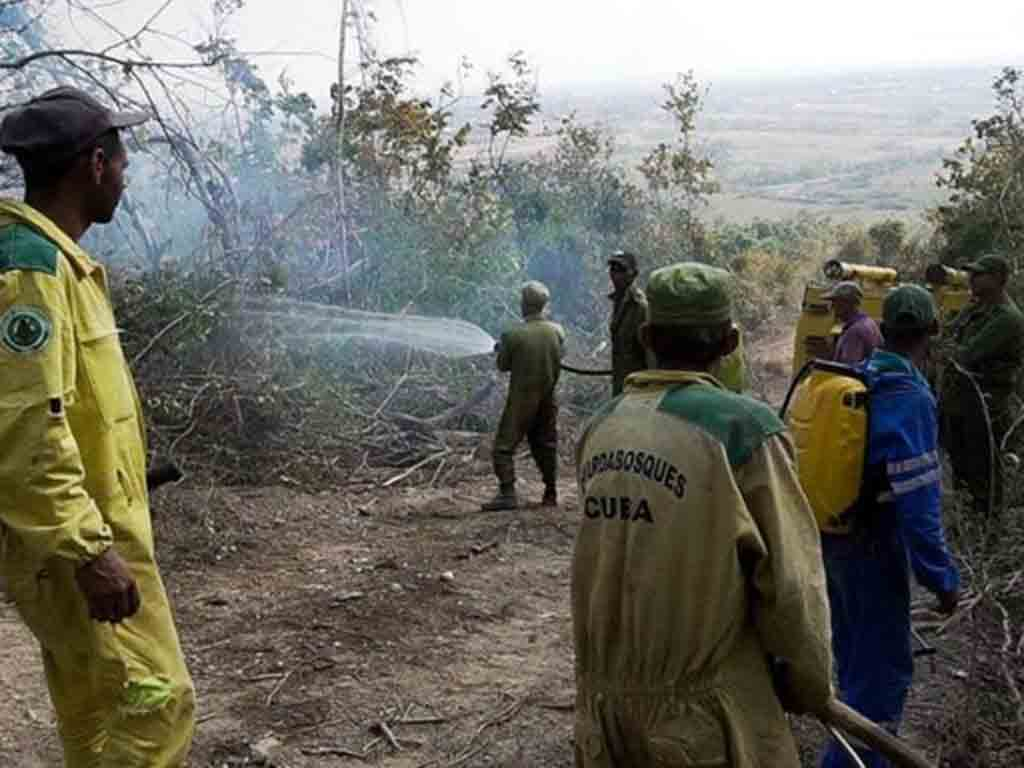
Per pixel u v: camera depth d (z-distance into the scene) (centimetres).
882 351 407
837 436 391
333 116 1314
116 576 281
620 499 275
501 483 855
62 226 303
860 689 403
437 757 475
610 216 1678
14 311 276
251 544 740
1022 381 803
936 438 392
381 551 738
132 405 310
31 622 303
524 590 670
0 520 277
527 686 537
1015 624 531
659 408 277
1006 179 1223
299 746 481
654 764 272
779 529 265
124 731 302
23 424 272
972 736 454
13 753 464
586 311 1531
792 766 275
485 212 1373
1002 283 727
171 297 910
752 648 275
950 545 591
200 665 555
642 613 271
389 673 549
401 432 1015
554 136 1841
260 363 948
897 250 2056
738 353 640
